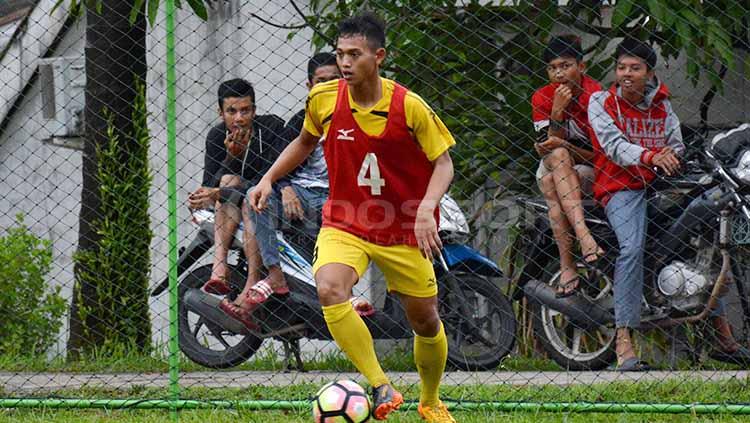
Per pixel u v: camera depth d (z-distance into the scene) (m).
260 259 28.19
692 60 28.47
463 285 28.19
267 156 28.20
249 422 21.61
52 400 23.25
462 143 31.97
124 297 31.67
